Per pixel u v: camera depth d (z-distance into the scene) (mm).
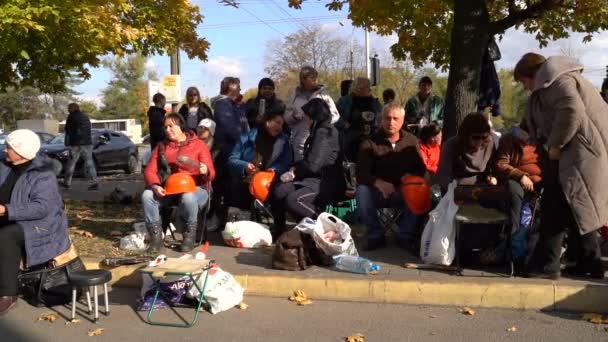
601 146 4816
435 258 5637
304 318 5020
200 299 5062
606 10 8773
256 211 7375
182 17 9547
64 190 13477
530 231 5594
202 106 9852
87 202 10469
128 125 61906
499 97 8555
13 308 5344
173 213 7051
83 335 4758
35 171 5383
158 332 4781
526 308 5055
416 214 6285
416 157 6590
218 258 6332
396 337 4551
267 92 8750
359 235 7223
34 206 5242
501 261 5688
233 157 7398
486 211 5637
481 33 7297
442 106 10391
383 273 5578
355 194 6652
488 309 5113
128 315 5191
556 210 5086
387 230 6641
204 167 6727
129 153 19922
